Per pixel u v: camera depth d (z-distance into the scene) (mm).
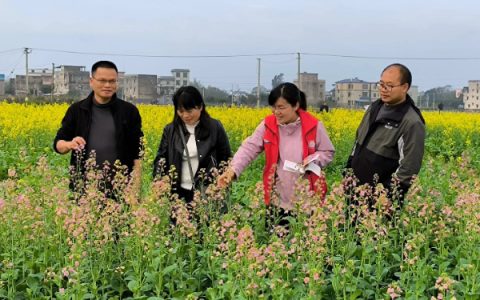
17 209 5465
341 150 14086
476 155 14664
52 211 5848
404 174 5926
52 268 4891
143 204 5520
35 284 5156
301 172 6000
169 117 17141
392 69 5906
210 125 6355
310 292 4449
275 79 75250
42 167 6547
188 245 5703
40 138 14414
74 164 6859
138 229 5086
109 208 5395
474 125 22625
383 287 5184
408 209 5922
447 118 26234
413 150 5859
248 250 4559
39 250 5516
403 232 5949
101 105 6559
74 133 6668
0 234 5457
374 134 6184
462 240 5785
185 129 6340
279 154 6172
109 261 5422
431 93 106625
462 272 4895
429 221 6293
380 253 5277
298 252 5145
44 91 110312
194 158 6324
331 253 5410
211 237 5629
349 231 5605
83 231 4984
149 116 17562
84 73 105000
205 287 5523
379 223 5516
